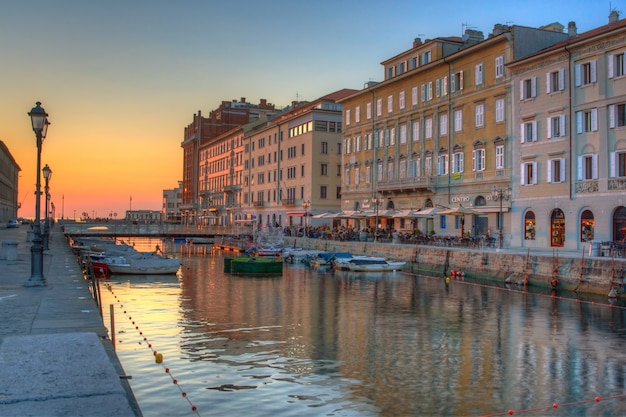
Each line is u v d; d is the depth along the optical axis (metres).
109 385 5.64
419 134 65.94
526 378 16.56
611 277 33.41
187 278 46.22
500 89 54.16
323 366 17.61
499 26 57.38
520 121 51.75
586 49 45.34
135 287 39.41
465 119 58.88
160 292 36.69
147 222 129.00
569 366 18.02
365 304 31.67
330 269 54.66
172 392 14.62
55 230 108.44
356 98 79.00
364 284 42.06
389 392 15.01
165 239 126.75
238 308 29.81
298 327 24.30
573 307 30.36
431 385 15.73
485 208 53.94
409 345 20.94
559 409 13.83
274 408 13.53
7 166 153.25
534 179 49.97
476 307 30.50
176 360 17.94
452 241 52.53
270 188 104.81
